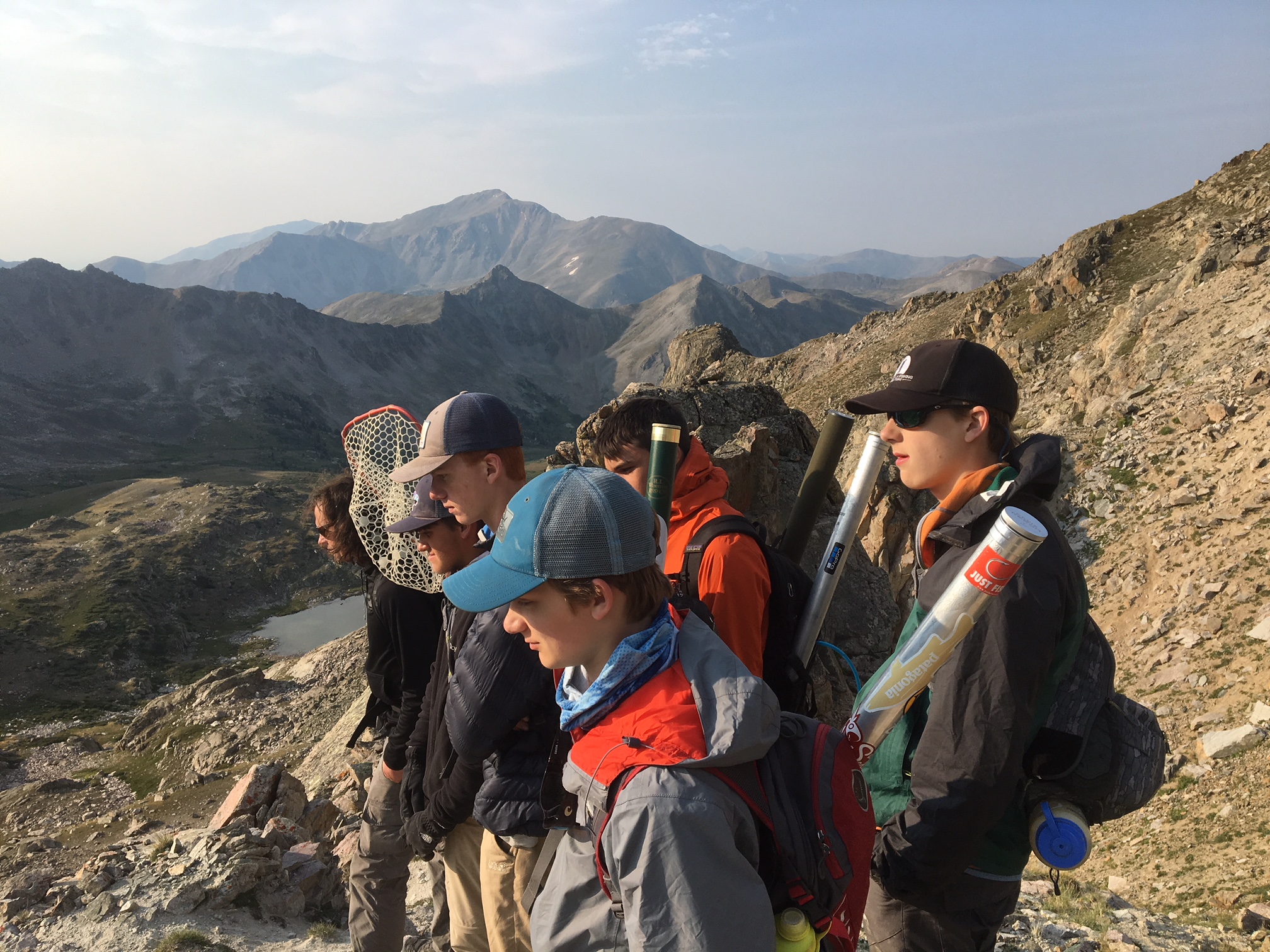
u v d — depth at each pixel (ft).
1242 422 129.29
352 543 12.41
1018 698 6.26
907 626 7.61
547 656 5.91
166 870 22.33
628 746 5.15
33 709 317.63
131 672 359.46
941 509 7.43
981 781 6.31
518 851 9.25
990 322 336.49
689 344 521.24
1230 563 100.53
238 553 488.44
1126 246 310.24
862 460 9.10
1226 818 63.10
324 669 200.34
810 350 477.36
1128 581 114.32
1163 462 135.23
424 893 25.36
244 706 191.83
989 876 7.18
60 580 424.87
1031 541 5.70
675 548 9.75
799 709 9.50
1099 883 63.10
